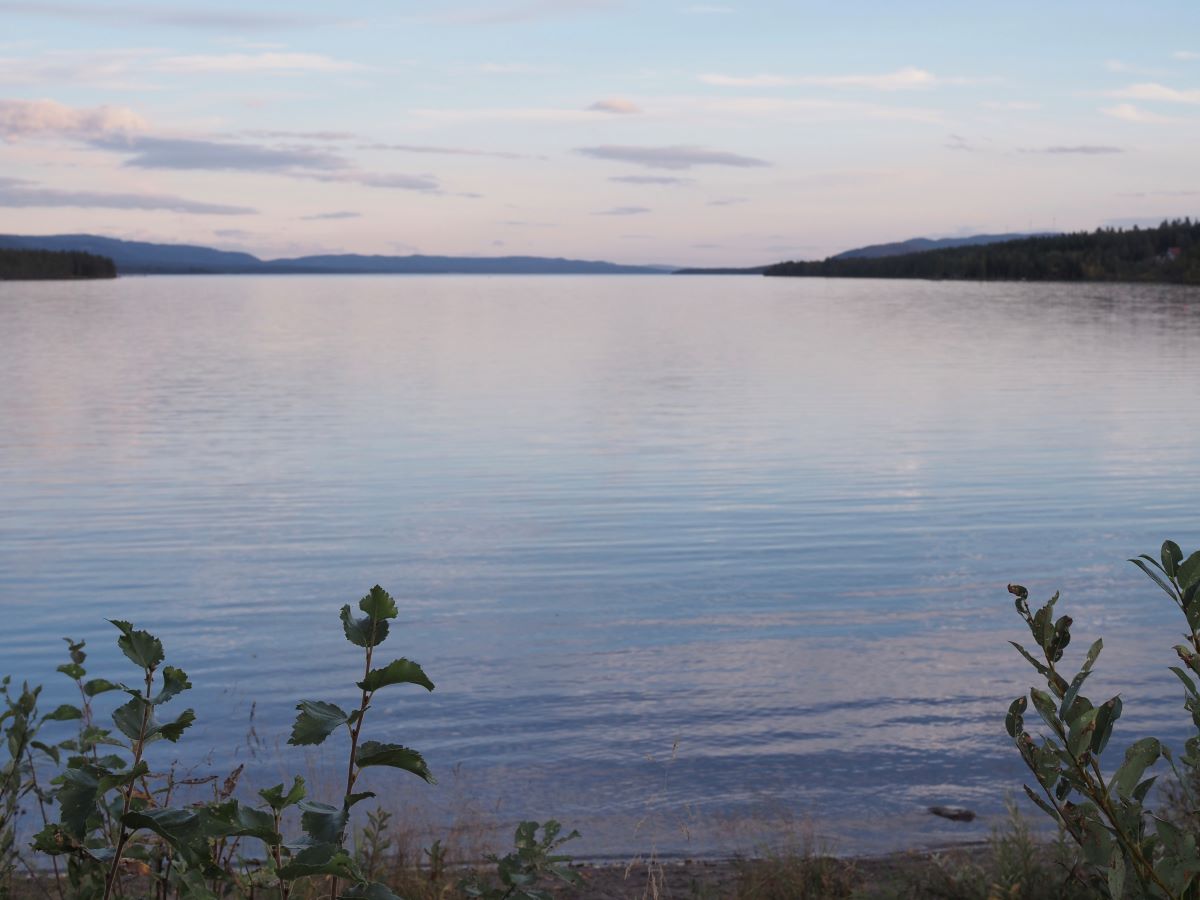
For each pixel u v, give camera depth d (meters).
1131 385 33.62
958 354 47.41
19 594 11.50
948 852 5.54
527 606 11.13
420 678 1.65
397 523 14.96
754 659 9.44
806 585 11.90
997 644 9.82
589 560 12.98
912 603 11.17
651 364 43.31
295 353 49.22
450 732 7.73
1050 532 14.30
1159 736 7.59
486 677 8.95
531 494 16.97
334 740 7.55
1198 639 1.70
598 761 7.20
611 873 5.48
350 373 39.06
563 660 9.38
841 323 77.19
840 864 5.31
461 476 18.55
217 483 17.95
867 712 8.14
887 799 6.57
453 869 4.91
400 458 20.47
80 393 32.03
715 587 11.80
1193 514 15.34
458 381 36.03
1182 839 1.63
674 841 5.95
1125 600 11.19
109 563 12.77
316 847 1.62
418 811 6.23
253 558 13.07
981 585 11.85
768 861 5.16
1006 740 7.55
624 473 18.77
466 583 12.00
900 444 21.97
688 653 9.60
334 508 15.98
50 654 9.56
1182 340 55.59
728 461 19.98
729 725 7.89
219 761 7.06
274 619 10.63
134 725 1.67
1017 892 3.58
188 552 13.35
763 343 56.34
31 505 16.22
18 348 52.25
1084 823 1.63
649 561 12.93
